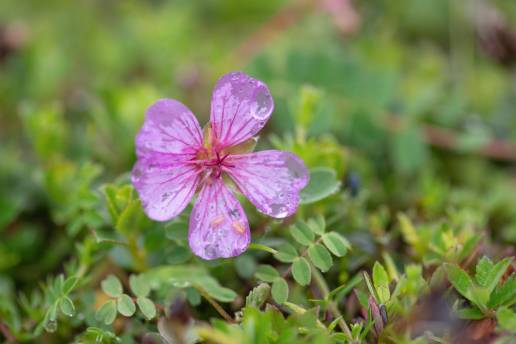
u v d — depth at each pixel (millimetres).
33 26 317
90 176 205
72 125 266
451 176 254
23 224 235
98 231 196
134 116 241
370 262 200
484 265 174
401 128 250
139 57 292
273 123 252
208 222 180
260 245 178
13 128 270
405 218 201
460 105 260
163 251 199
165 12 311
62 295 183
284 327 172
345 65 255
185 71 270
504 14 291
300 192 189
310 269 181
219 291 188
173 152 180
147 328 186
